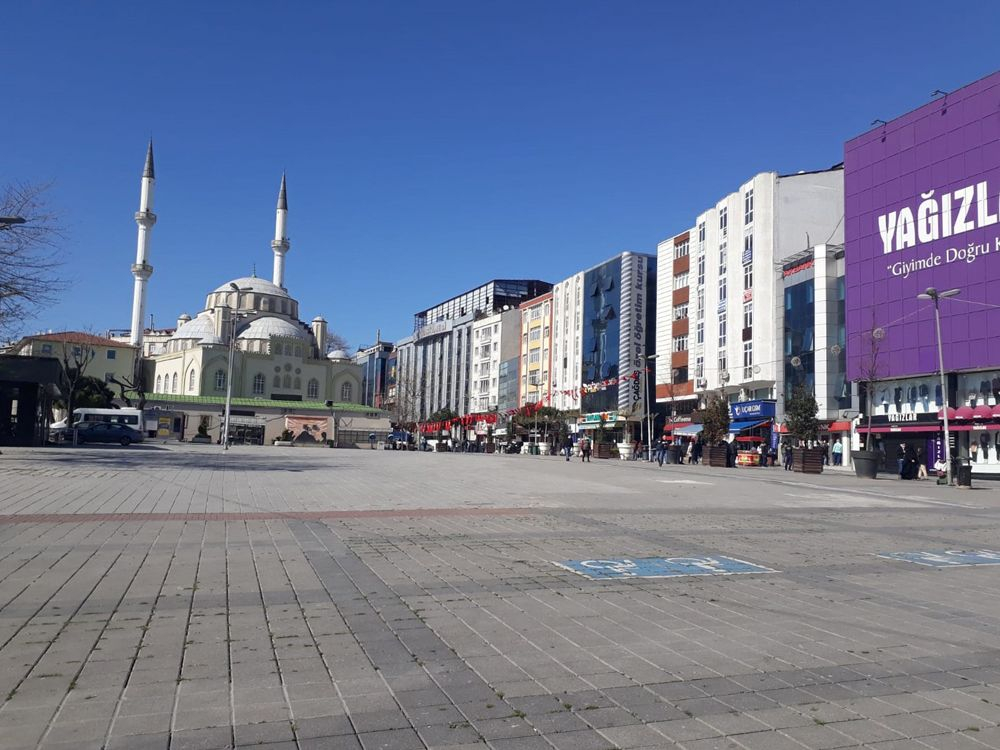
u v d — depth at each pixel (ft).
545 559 29.94
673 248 233.55
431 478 77.30
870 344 145.28
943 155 134.62
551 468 104.94
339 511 45.52
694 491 67.82
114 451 122.52
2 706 13.78
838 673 16.44
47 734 12.59
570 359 288.30
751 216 189.06
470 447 273.33
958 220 131.23
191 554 29.53
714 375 205.16
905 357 139.44
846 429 156.76
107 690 14.66
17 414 126.93
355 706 14.06
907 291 140.05
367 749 12.23
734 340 195.11
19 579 24.41
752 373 185.57
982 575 28.43
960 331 129.70
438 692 14.87
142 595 22.49
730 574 27.55
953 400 131.34
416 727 13.14
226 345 355.97
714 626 20.20
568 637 18.86
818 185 184.14
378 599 22.56
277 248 412.77
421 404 415.23
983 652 18.16
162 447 155.84
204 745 12.28
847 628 20.20
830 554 32.89
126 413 175.11
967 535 40.86
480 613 21.11
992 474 123.44
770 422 178.19
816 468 117.60
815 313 165.78
